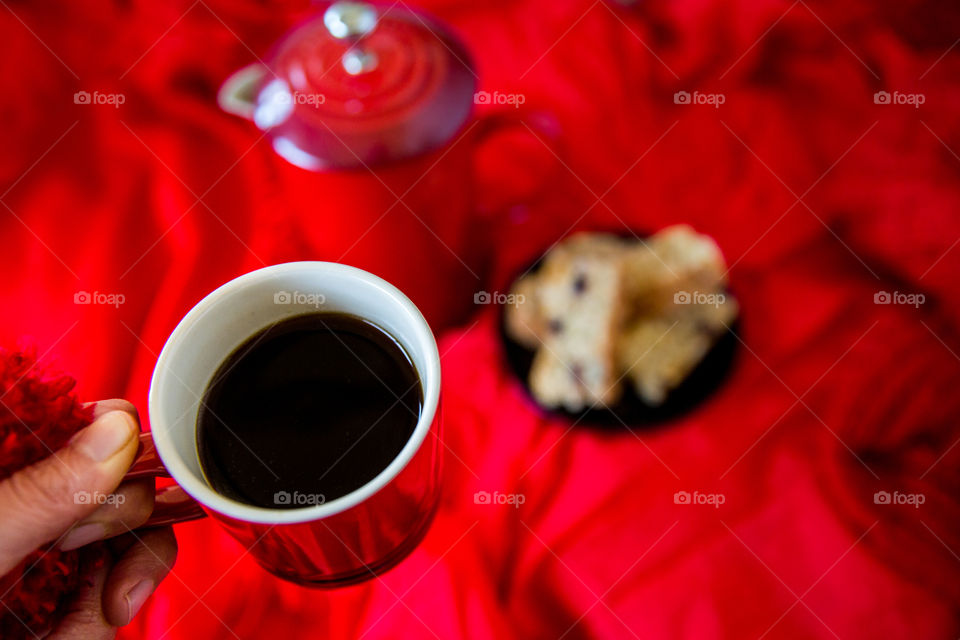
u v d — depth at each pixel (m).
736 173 0.60
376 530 0.41
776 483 0.53
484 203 0.60
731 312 0.55
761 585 0.51
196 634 0.52
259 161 0.60
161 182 0.60
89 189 0.60
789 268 0.58
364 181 0.49
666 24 0.64
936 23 0.64
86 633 0.43
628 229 0.58
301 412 0.42
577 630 0.51
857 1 0.64
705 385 0.54
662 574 0.52
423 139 0.48
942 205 0.58
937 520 0.52
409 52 0.49
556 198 0.61
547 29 0.64
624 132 0.62
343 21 0.49
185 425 0.41
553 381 0.54
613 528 0.53
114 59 0.64
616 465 0.54
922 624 0.50
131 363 0.57
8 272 0.59
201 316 0.41
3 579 0.40
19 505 0.39
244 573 0.52
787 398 0.54
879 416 0.54
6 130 0.62
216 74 0.64
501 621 0.51
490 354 0.56
